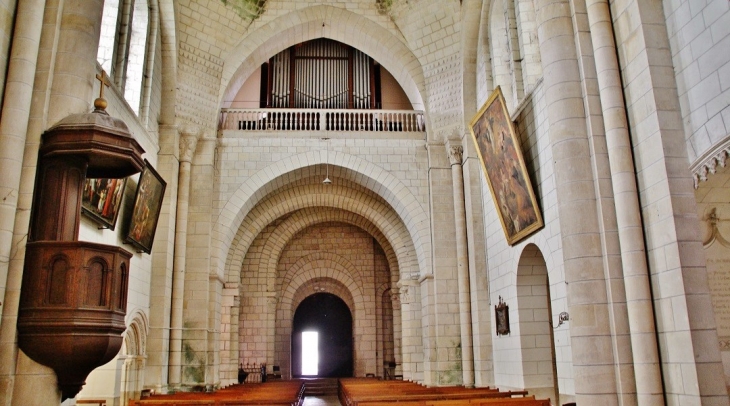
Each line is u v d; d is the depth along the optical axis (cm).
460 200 1761
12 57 821
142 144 1514
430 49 1858
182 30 1742
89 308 779
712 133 778
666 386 830
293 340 3055
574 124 959
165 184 1529
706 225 862
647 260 874
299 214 2416
